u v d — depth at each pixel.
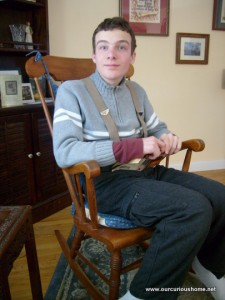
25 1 1.74
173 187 0.93
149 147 0.92
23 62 2.00
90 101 1.05
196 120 2.68
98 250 1.46
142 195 0.91
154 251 0.84
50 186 1.88
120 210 0.95
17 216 0.79
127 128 1.10
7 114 1.54
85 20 2.20
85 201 1.04
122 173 1.02
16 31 1.86
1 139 1.54
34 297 0.94
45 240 1.59
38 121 1.73
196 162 2.77
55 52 2.18
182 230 0.83
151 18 2.32
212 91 2.65
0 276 0.63
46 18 1.90
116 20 1.04
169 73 2.50
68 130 0.95
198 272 1.13
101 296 1.07
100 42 1.04
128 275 1.26
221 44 2.55
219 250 1.01
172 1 2.35
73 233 1.61
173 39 2.43
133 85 1.26
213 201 0.99
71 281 1.25
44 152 1.80
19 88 1.67
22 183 1.70
